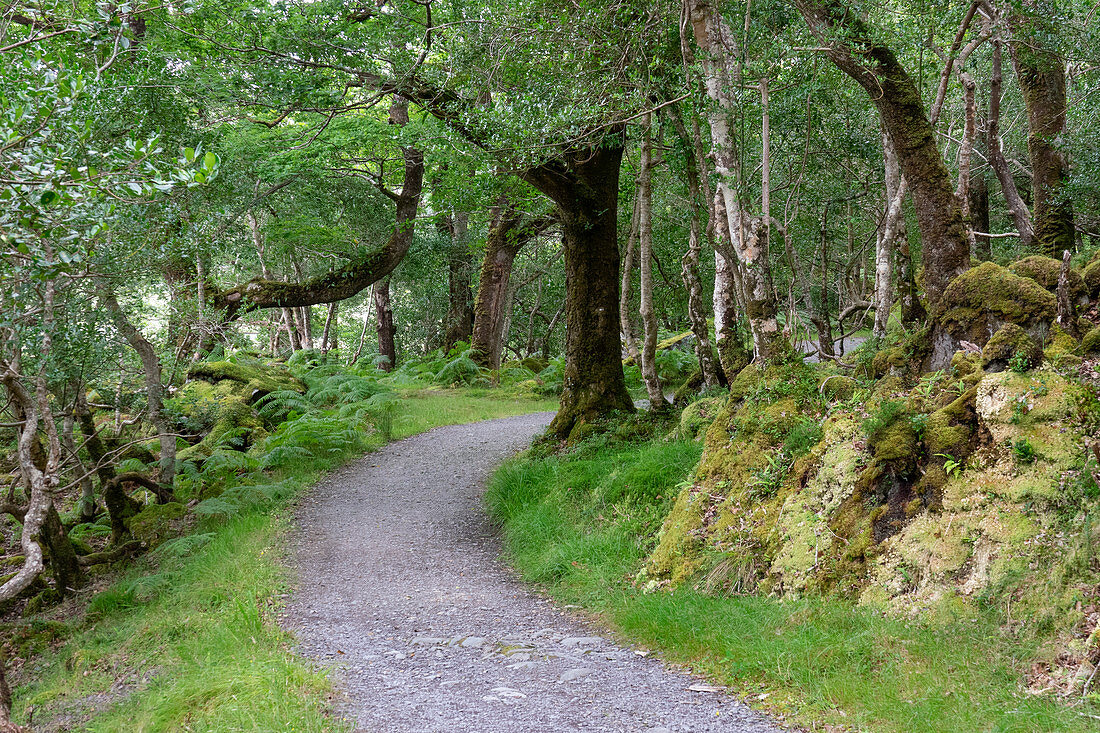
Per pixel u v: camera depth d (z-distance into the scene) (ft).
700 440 30.50
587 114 31.83
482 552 28.91
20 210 12.46
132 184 12.75
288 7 37.88
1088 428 16.67
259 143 49.11
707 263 73.46
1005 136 56.18
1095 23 33.94
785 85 35.19
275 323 104.47
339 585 25.14
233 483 38.37
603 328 40.34
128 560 30.30
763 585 20.35
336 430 46.50
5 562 30.58
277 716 13.84
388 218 75.77
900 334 29.99
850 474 20.33
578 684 15.64
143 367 33.55
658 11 35.17
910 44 30.76
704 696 14.83
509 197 47.65
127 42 17.15
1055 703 12.10
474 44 36.60
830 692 13.91
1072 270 21.63
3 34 16.65
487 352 76.79
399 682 16.15
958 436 18.44
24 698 19.24
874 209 62.34
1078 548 14.55
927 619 15.89
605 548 25.73
